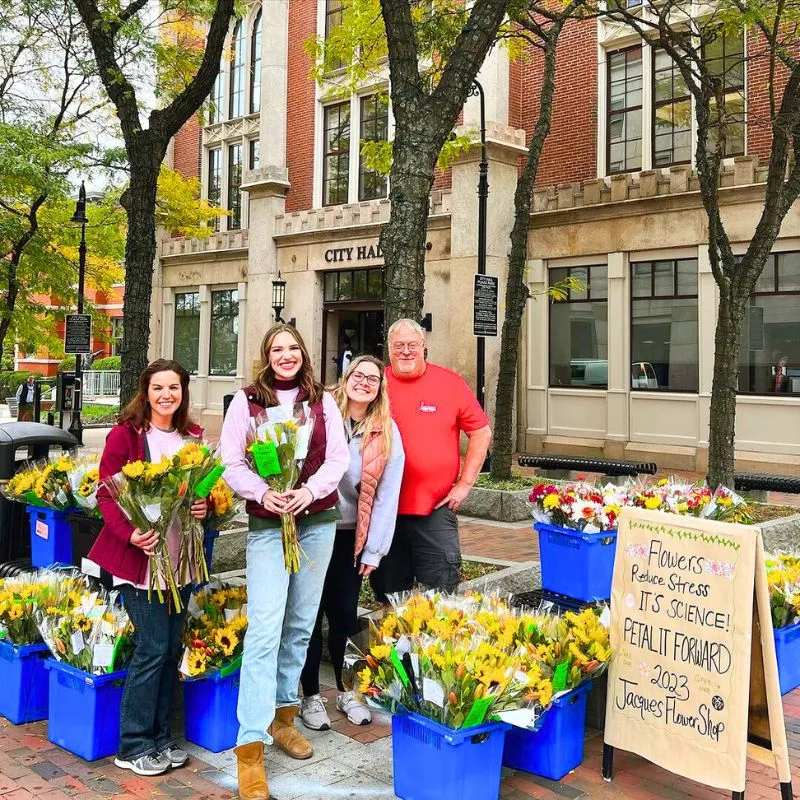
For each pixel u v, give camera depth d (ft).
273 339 12.77
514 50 38.24
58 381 64.18
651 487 20.39
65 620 13.08
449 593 14.61
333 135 69.67
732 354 31.22
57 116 51.21
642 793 11.87
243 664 11.92
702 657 11.24
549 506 16.79
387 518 13.88
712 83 33.50
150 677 12.35
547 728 12.20
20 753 13.05
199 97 26.94
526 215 35.83
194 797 11.58
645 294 51.57
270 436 11.93
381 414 13.98
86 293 140.36
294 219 68.90
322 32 69.31
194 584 13.09
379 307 64.34
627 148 54.19
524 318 56.29
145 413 12.91
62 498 16.37
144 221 26.40
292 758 12.84
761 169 45.60
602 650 12.08
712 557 11.27
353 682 12.85
